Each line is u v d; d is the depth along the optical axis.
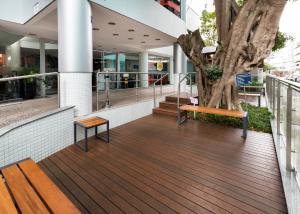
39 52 8.18
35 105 5.29
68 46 4.13
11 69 7.29
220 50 6.05
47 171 3.00
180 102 7.08
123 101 6.51
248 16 5.30
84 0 4.25
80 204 2.24
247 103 8.34
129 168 3.09
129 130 5.08
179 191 2.48
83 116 4.38
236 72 5.75
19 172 1.99
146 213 2.10
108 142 4.23
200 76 6.50
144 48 11.22
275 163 3.22
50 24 6.24
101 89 9.18
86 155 3.58
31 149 3.18
